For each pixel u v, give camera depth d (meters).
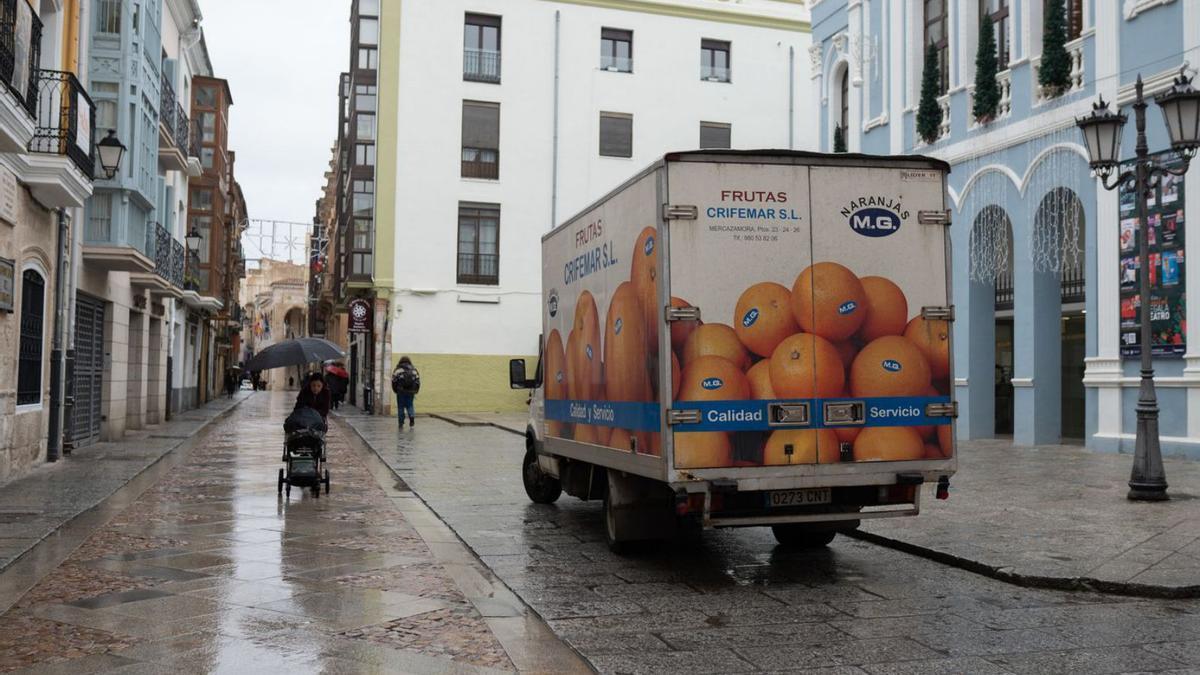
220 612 6.33
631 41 36.72
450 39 34.69
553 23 35.69
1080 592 7.04
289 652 5.46
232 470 15.29
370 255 37.84
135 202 19.97
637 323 7.58
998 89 18.56
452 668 5.21
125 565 7.83
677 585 7.33
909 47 21.22
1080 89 16.61
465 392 34.56
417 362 34.25
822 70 24.98
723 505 7.18
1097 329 16.22
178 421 28.47
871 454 7.26
